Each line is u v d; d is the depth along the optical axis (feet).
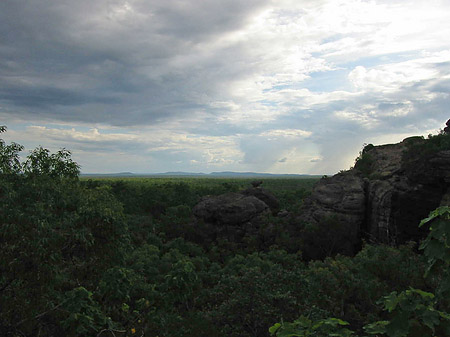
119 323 40.50
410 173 133.80
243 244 159.94
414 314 11.32
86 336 34.50
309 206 172.14
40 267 33.12
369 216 157.38
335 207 158.92
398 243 137.08
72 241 39.68
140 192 283.59
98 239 41.93
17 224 32.60
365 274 69.10
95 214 41.47
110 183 295.69
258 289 46.55
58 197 41.22
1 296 33.96
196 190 322.34
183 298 49.03
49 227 34.99
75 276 41.70
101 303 45.01
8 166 40.83
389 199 142.82
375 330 11.05
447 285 10.99
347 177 176.96
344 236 148.36
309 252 146.41
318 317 44.06
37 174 44.47
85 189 51.78
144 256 111.14
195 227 174.09
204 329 44.55
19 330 34.40
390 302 11.25
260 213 179.01
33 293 34.24
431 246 11.42
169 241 153.38
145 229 166.30
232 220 171.01
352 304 62.18
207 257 140.97
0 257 31.63
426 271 11.82
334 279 64.69
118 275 45.44
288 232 159.53
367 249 90.53
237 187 331.57
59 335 35.76
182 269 49.21
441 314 10.86
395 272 65.67
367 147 211.00
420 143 144.36
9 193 34.76
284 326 11.85
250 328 45.50
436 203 126.93
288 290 49.24
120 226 47.21
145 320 42.70
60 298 37.22
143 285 53.88
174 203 245.24
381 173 167.32
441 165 122.31
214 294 53.78
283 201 240.73
